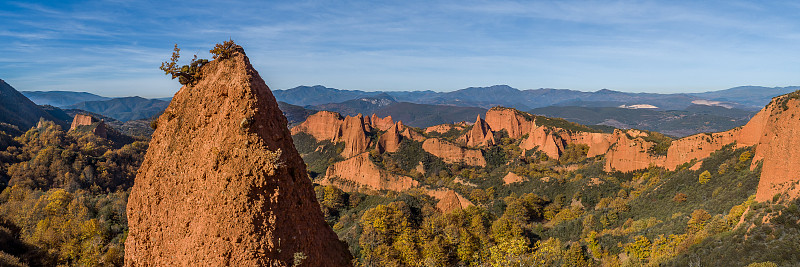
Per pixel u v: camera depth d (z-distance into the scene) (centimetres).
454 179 12131
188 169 1441
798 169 4669
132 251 1591
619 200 8206
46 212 7100
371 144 16338
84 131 15350
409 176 11725
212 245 1313
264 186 1312
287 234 1346
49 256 5850
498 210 9100
